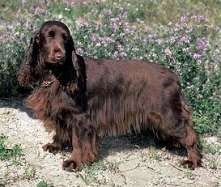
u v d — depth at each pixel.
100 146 2.84
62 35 2.44
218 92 3.30
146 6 5.65
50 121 2.61
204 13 5.66
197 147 2.76
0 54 3.55
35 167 2.62
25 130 2.98
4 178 2.51
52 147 2.75
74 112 2.55
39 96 2.57
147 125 2.74
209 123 3.12
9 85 3.43
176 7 5.74
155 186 2.53
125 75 2.67
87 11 5.31
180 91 2.71
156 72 2.68
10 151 2.71
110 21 4.04
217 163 2.76
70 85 2.50
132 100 2.68
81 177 2.54
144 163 2.72
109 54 3.47
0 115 3.13
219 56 3.76
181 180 2.59
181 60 3.44
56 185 2.48
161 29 4.44
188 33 3.85
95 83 2.61
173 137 2.71
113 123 2.69
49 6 5.34
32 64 2.56
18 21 4.34
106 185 2.50
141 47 3.59
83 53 3.45
